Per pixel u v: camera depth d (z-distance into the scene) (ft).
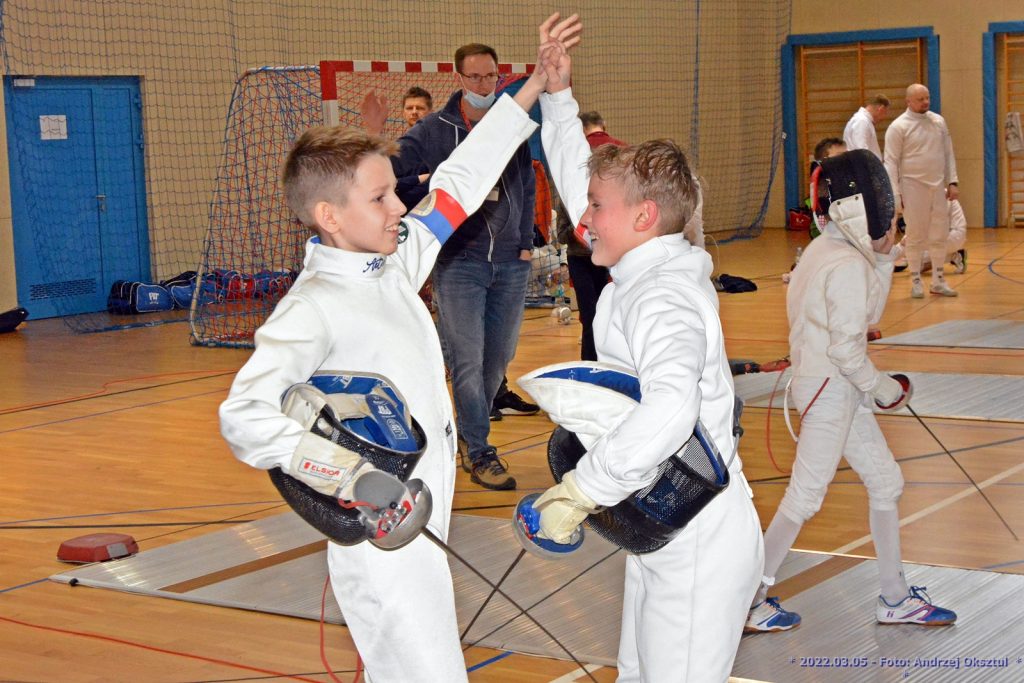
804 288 10.36
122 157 36.65
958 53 51.08
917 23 51.85
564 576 12.17
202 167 38.34
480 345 15.76
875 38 52.80
